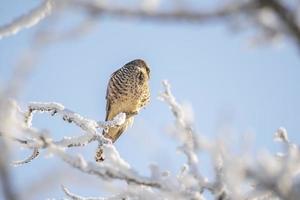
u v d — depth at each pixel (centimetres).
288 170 638
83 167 776
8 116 731
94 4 462
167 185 830
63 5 464
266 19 497
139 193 910
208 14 470
